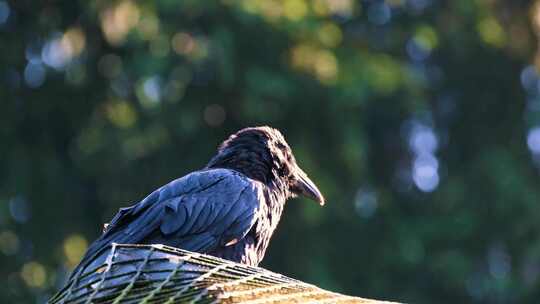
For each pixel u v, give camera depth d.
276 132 10.45
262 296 7.11
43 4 20.22
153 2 18.73
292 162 10.45
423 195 23.31
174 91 19.28
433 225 22.53
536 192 22.48
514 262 22.19
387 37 22.56
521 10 22.58
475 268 22.39
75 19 20.03
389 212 21.89
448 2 22.64
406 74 20.42
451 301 22.28
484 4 22.53
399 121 22.72
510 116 24.02
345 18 22.03
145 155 20.03
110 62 20.11
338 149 19.84
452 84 24.06
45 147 20.70
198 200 9.30
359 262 21.23
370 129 22.89
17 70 20.61
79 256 20.25
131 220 9.12
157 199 9.29
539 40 22.61
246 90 18.98
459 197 22.67
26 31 20.52
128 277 7.34
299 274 20.11
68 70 20.23
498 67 23.81
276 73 19.14
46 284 19.81
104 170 20.30
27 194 20.52
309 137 19.73
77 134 20.59
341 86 19.44
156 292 7.17
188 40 18.73
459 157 24.02
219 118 19.67
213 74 19.20
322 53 19.33
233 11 18.72
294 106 19.48
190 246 9.09
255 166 10.10
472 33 22.73
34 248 20.17
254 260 9.66
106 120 20.16
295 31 19.08
